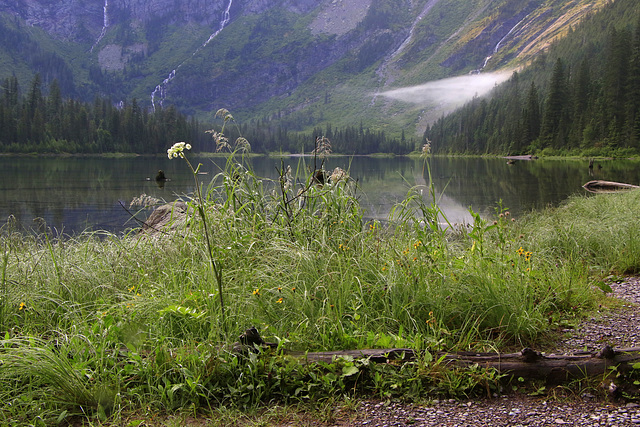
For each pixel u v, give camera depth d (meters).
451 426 2.60
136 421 2.61
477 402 2.85
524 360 3.06
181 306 3.59
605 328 4.00
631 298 4.89
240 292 3.89
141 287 4.34
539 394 2.91
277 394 2.92
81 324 3.60
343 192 5.75
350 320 3.73
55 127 100.06
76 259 5.22
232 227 5.11
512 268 4.58
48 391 2.83
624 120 71.75
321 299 3.93
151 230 6.36
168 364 2.99
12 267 4.78
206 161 62.97
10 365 2.84
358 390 2.98
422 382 2.99
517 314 3.85
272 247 4.57
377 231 5.70
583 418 2.65
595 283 5.04
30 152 89.88
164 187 25.27
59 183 27.66
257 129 157.38
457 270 4.31
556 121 85.38
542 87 130.88
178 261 4.77
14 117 102.31
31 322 3.84
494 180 31.38
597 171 40.38
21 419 2.67
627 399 2.83
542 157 81.25
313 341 3.38
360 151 165.25
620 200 12.44
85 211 16.36
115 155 99.50
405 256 4.50
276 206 5.64
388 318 3.74
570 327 4.05
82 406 2.79
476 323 3.83
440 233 5.23
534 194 21.94
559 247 7.00
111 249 5.61
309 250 4.65
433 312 3.79
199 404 2.83
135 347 3.21
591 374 2.99
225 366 2.96
